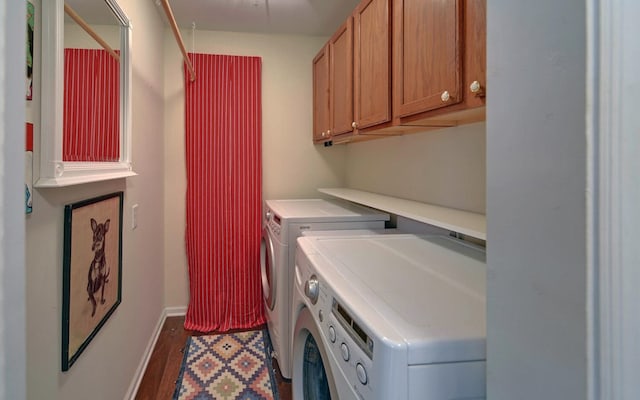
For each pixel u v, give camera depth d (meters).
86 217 1.31
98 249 1.42
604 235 0.36
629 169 0.37
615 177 0.36
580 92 0.37
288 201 2.90
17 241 0.39
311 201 2.93
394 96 1.51
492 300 0.50
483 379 0.69
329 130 2.48
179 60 2.87
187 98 2.86
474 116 1.29
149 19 2.31
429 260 1.24
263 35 3.04
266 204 2.87
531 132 0.43
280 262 2.06
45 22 1.00
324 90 2.64
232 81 2.92
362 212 2.30
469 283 1.00
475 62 1.01
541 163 0.41
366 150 2.73
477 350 0.69
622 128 0.36
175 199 2.92
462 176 1.57
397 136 2.19
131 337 1.93
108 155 1.51
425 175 1.87
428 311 0.81
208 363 2.29
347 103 2.08
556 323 0.40
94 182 1.40
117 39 1.61
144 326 2.23
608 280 0.36
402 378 0.66
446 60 1.13
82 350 1.28
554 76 0.39
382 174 2.43
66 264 1.16
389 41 1.54
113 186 1.62
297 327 1.30
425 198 1.88
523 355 0.45
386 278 1.03
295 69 3.10
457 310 0.81
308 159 3.15
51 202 1.09
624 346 0.37
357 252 1.33
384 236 1.62
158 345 2.53
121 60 1.65
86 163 1.28
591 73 0.36
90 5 1.31
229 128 2.92
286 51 3.08
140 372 2.11
